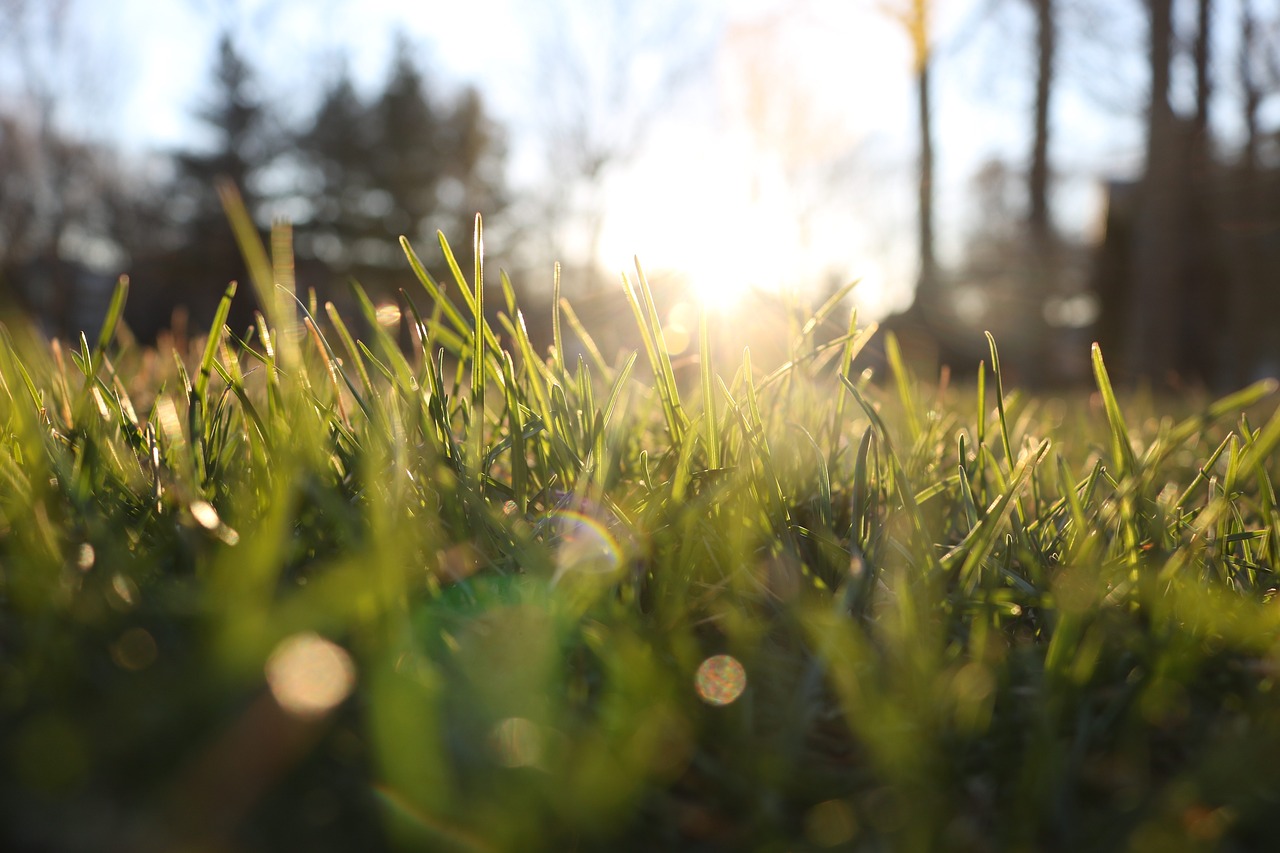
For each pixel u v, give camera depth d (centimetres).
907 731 13
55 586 14
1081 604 15
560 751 12
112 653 13
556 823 11
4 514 17
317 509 17
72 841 10
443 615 15
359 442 19
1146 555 18
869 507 20
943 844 12
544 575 16
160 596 14
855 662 14
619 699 13
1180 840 12
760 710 14
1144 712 14
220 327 19
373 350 23
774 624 17
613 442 21
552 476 21
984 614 17
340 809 11
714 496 18
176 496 17
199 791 11
